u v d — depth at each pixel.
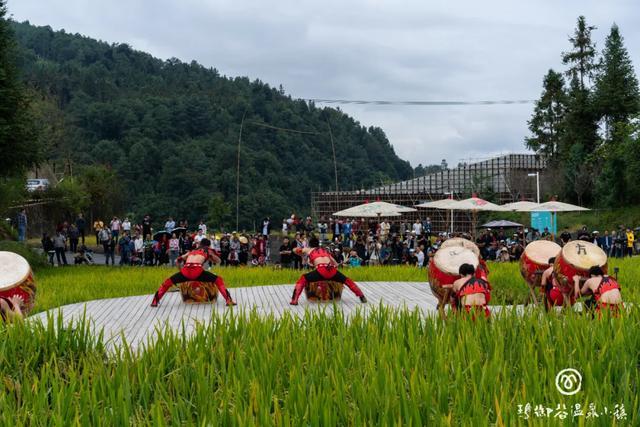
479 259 16.17
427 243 32.69
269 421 6.13
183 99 147.88
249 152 130.88
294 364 8.22
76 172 80.56
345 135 169.88
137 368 8.04
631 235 41.41
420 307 16.44
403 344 8.79
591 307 11.51
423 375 7.80
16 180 39.12
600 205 64.75
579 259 13.42
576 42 78.25
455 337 9.37
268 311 16.31
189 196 116.06
